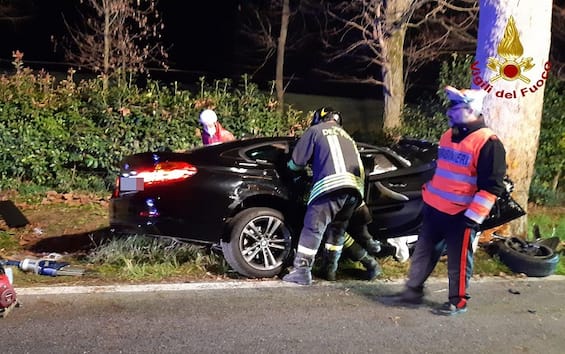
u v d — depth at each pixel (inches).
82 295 211.2
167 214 227.5
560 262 273.4
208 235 228.8
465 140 193.5
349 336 186.7
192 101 386.6
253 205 237.1
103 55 500.1
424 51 570.9
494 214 231.0
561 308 219.9
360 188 224.8
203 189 227.8
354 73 714.2
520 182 289.7
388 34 458.0
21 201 353.4
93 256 254.7
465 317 206.1
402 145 293.1
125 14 493.7
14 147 364.2
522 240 270.2
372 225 253.1
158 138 378.3
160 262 247.3
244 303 209.3
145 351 170.6
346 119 608.1
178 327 187.5
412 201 255.1
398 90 462.3
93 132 371.9
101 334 180.2
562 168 425.1
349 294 222.7
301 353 174.1
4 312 190.1
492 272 256.7
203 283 227.1
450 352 179.6
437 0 495.2
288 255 239.5
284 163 244.1
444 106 428.5
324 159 221.3
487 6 282.7
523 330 198.4
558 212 392.8
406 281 222.1
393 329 193.3
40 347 170.4
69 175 379.6
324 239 245.3
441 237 207.6
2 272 195.0
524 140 286.4
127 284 224.1
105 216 334.0
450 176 197.3
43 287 217.3
